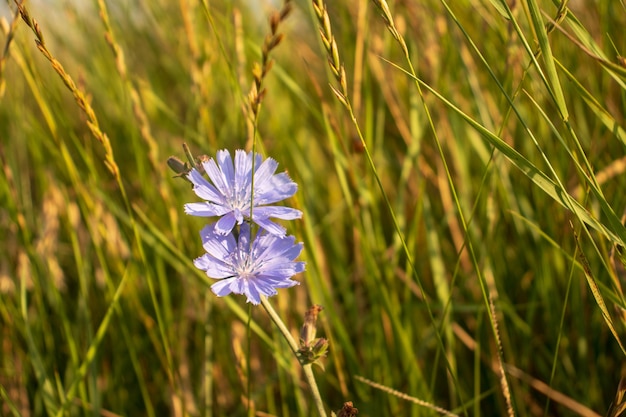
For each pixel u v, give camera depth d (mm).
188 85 799
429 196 631
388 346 554
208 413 533
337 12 662
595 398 535
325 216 659
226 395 563
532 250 565
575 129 555
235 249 391
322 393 542
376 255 550
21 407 545
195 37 611
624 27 559
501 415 539
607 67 401
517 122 565
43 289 598
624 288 494
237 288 384
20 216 552
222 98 740
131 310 582
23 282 545
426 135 633
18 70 689
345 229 685
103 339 589
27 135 668
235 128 667
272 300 569
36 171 692
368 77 572
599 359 539
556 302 544
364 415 538
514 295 581
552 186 419
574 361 554
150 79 808
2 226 622
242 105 508
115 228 595
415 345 579
